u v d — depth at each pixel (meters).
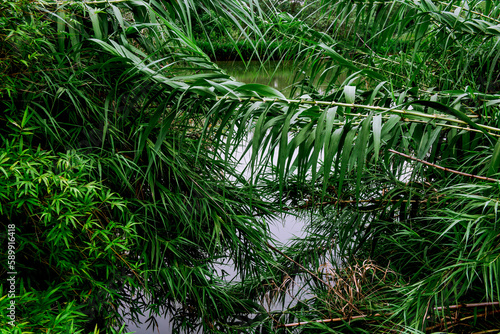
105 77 1.30
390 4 1.51
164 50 1.41
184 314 1.58
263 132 1.17
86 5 1.20
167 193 1.39
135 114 1.39
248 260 1.63
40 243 1.09
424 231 1.64
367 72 1.17
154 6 1.37
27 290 1.10
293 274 1.84
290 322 1.55
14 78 1.07
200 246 1.58
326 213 1.99
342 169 1.04
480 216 1.15
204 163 1.49
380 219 1.84
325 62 1.65
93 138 1.32
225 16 1.44
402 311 1.31
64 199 1.01
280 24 1.58
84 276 1.17
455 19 1.29
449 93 1.25
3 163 0.96
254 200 1.74
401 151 1.63
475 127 1.04
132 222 1.30
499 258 1.08
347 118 1.08
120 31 1.35
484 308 1.29
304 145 1.16
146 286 1.31
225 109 1.28
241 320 1.59
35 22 1.14
